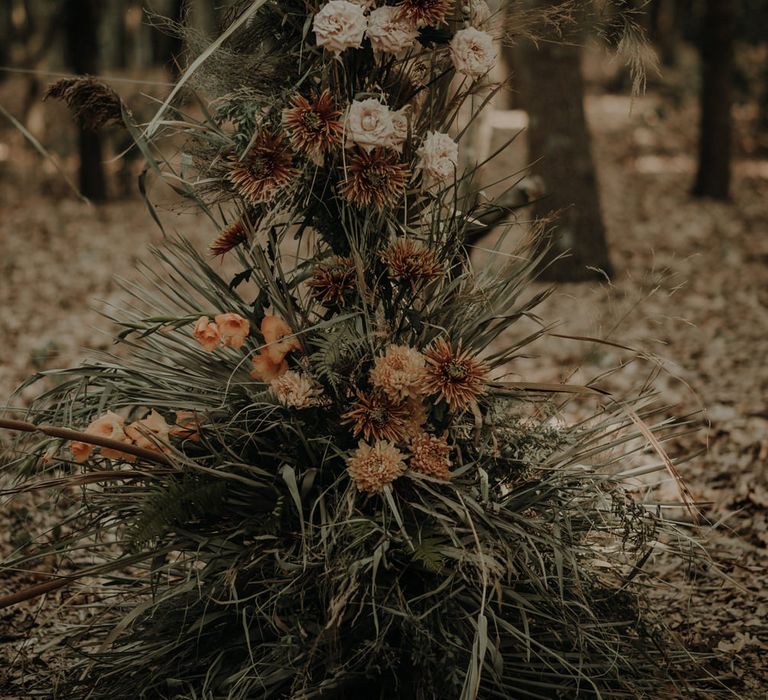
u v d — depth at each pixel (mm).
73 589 3109
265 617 2449
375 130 2492
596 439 2898
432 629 2443
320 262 2672
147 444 2611
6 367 6887
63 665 2988
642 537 2848
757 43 18891
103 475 2488
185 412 2705
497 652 2359
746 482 4672
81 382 2795
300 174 2594
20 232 12258
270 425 2582
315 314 2777
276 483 2602
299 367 2684
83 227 12562
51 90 2691
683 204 14461
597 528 2814
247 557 2523
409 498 2592
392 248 2658
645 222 13219
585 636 2604
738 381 6383
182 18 2791
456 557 2414
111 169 14938
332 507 2568
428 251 2637
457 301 2721
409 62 2754
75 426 2842
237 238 2748
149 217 13078
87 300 9000
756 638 3324
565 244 9484
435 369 2523
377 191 2574
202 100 2713
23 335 7828
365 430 2533
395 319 2713
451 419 2643
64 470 2912
